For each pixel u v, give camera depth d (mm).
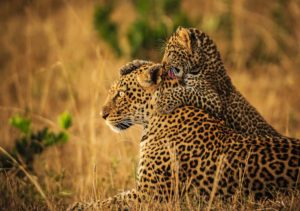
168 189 9445
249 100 15680
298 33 18562
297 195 8438
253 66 18125
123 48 18875
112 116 10375
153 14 19406
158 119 10023
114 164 11516
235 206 8594
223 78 12555
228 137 9250
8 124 15195
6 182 10656
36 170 12172
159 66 10258
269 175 8711
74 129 14836
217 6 20438
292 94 16156
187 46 12391
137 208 9109
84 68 17297
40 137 12703
